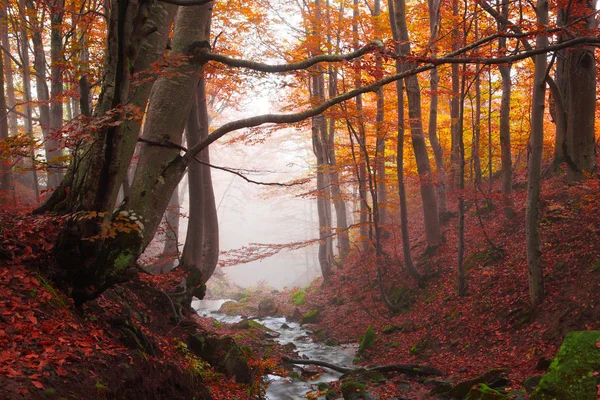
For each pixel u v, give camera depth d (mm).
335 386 10680
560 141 15336
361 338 15688
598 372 5949
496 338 11125
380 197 20656
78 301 6707
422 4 17922
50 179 18359
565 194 13844
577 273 10781
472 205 18859
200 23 8289
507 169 15398
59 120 15586
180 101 8016
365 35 14094
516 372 8898
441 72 18922
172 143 7883
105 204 6375
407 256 16219
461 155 13523
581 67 13609
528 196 11039
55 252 6410
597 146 15672
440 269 16047
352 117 13492
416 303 15586
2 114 15055
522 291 11891
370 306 17672
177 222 20234
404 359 12570
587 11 11359
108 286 6832
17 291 5699
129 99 7023
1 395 3814
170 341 9273
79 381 4582
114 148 6234
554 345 9578
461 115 13266
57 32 13391
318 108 8250
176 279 13578
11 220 7059
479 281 13633
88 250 6371
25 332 5008
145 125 8000
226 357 9734
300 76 9930
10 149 6188
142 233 7305
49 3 12555
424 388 9680
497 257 14062
